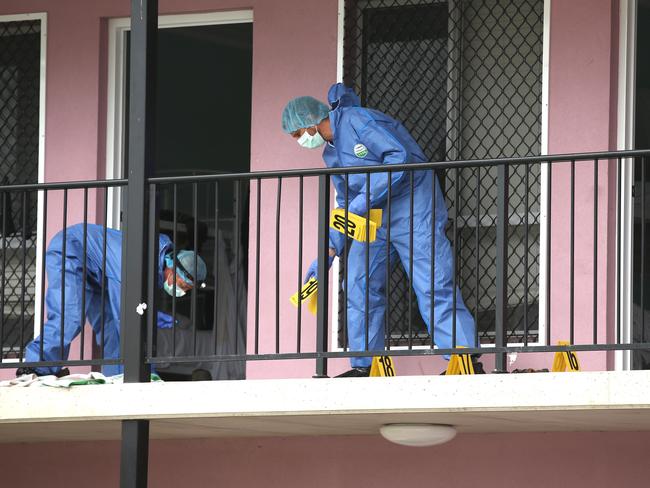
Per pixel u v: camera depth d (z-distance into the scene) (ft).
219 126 103.45
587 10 93.56
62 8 104.27
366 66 97.55
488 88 95.45
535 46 94.89
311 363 96.73
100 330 88.63
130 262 81.20
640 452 89.61
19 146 104.53
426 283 85.61
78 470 99.40
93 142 102.78
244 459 96.48
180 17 103.24
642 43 93.61
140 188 81.46
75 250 90.17
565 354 80.94
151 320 81.15
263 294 98.37
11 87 105.09
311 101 88.07
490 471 91.76
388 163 83.10
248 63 103.09
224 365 101.71
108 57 103.91
